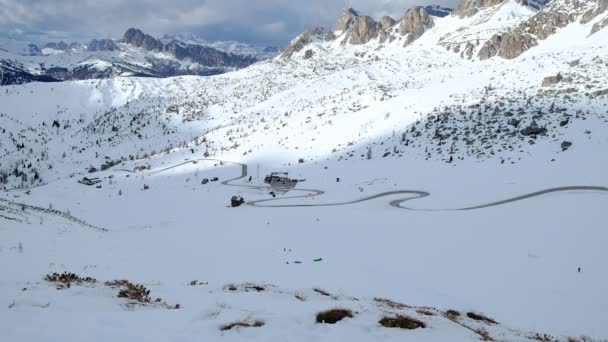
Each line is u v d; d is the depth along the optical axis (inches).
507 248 2167.8
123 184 7628.0
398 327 643.5
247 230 2994.6
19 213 2513.5
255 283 1119.6
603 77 6555.1
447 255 2079.2
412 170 5487.2
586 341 999.0
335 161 7042.3
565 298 1460.4
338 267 1760.6
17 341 430.6
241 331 555.2
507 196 3769.7
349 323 634.2
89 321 526.9
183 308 682.2
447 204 3905.0
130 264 1524.4
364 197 4776.1
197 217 4416.8
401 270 1782.7
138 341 471.8
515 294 1476.4
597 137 4564.5
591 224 2453.2
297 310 684.1
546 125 5339.6
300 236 2696.9
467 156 5359.3
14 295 626.5
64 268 1259.2
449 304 1227.9
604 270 1754.4
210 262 1759.4
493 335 751.1
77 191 7086.6
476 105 6988.2
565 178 3878.0
